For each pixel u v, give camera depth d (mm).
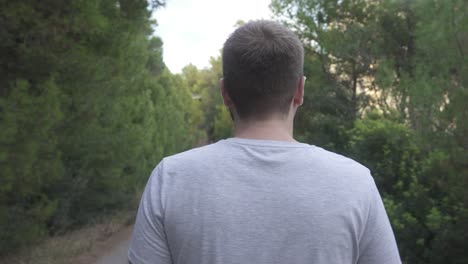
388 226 1402
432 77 7266
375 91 17094
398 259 1390
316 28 17688
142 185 21344
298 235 1320
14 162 7242
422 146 7156
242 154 1404
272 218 1329
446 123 6594
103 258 11664
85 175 12812
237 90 1460
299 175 1371
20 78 8430
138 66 15602
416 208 7043
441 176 6723
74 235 13188
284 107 1475
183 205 1355
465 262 6441
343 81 17938
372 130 8758
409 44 15094
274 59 1424
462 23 6449
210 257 1320
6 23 7738
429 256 6695
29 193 8539
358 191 1371
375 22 16375
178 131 31688
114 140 12867
